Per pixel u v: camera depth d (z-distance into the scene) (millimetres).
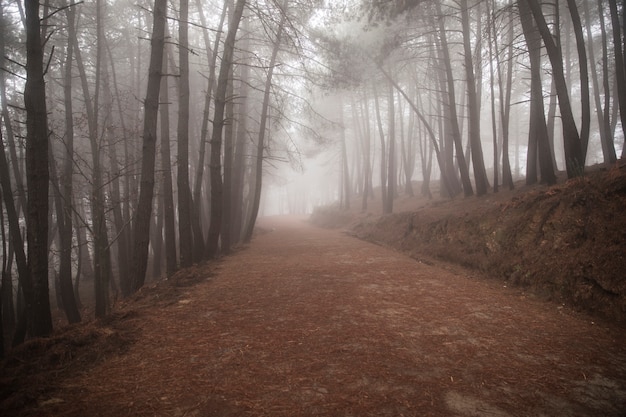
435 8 13453
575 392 2764
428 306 5164
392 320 4539
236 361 3352
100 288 7898
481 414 2482
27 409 2527
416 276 7309
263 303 5371
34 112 4668
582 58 8969
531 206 7426
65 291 10008
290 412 2518
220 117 9969
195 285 6648
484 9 14602
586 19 15664
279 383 2936
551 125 14328
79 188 11930
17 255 8250
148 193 7164
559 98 8781
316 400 2676
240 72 14906
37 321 4645
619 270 4637
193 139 17812
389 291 6066
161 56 7105
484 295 5777
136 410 2537
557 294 5332
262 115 14031
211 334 4066
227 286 6535
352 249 11961
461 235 9289
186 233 8953
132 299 5965
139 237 7141
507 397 2705
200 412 2520
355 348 3650
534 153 11453
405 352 3547
